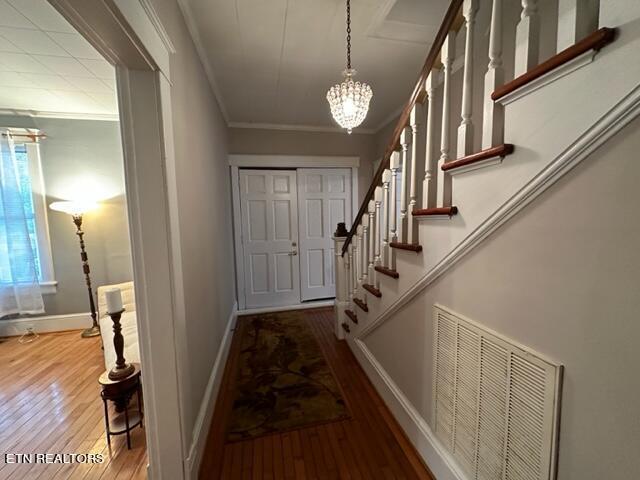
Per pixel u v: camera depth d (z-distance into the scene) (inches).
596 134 25.1
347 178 158.6
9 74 86.4
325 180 156.0
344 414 70.9
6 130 113.0
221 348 93.4
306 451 60.1
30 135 115.9
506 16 70.1
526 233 33.2
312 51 83.3
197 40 73.1
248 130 143.1
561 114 28.0
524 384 34.1
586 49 24.7
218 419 69.9
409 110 56.9
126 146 43.9
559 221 29.3
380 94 114.9
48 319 124.3
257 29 72.6
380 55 86.1
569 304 28.8
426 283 53.8
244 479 53.9
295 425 67.5
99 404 75.9
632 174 23.1
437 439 52.7
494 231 37.9
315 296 160.1
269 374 89.8
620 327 24.7
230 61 86.9
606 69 24.0
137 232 45.0
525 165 32.1
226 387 83.4
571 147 27.2
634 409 24.2
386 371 74.3
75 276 126.2
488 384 39.9
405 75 99.2
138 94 43.2
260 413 71.7
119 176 127.1
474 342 42.2
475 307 42.2
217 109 108.1
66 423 68.7
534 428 33.0
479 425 41.9
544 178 30.1
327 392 79.9
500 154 34.7
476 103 80.6
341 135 155.3
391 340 70.6
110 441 63.1
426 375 55.7
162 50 44.6
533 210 32.2
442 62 48.1
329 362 96.6
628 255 23.8
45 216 121.3
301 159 149.7
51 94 101.4
